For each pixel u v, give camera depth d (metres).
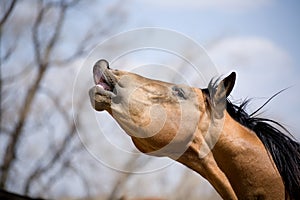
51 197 34.81
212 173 9.95
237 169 9.94
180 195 32.56
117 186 32.59
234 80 9.75
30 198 19.25
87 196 33.88
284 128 10.45
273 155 10.02
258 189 9.95
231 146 9.88
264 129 10.20
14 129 36.41
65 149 35.09
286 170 10.00
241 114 10.24
